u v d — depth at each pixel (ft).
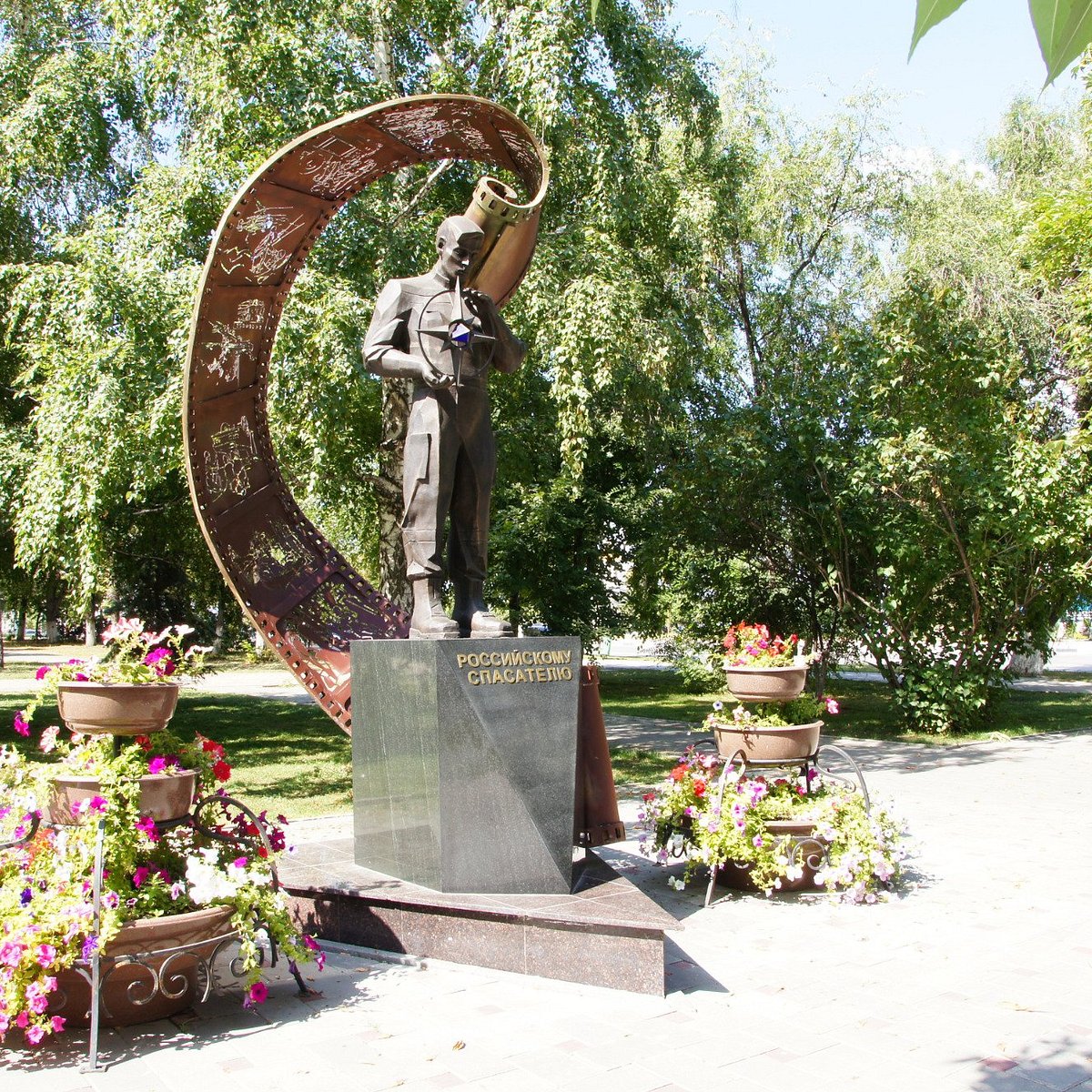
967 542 41.96
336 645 20.99
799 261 63.52
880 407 42.98
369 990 13.98
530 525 61.67
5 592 62.23
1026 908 17.97
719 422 47.37
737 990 14.01
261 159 31.53
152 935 12.17
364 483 39.73
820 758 37.11
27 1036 11.67
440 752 15.44
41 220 41.32
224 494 20.34
